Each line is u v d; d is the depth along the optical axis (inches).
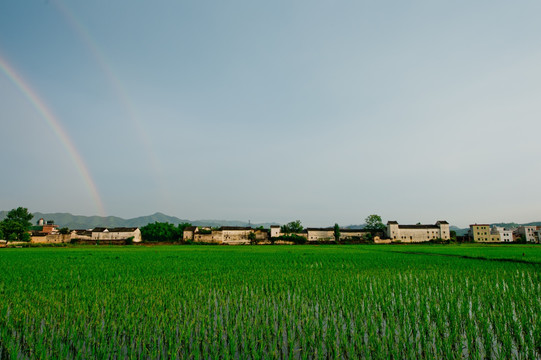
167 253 2276.1
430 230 5506.9
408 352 384.8
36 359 370.0
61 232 5541.3
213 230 5329.7
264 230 5575.8
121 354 389.7
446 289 739.4
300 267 1250.0
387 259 1609.3
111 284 820.0
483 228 5679.1
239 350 406.3
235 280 899.4
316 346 416.8
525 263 1359.5
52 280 887.7
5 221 4640.8
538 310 553.6
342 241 5206.7
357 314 545.0
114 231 5492.1
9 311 548.1
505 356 384.8
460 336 433.7
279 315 534.3
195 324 490.6
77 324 481.4
